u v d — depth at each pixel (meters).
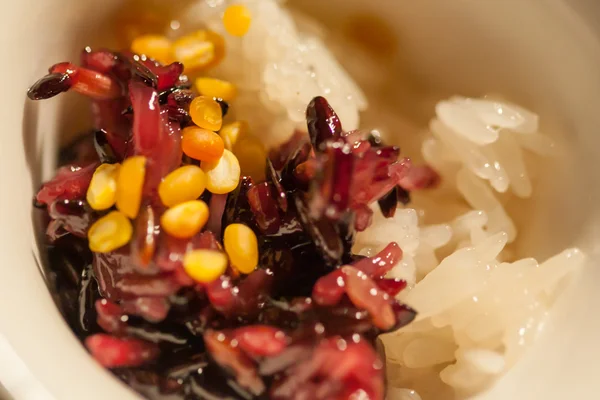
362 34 0.14
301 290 0.12
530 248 0.13
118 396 0.11
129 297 0.12
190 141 0.12
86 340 0.12
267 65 0.13
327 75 0.13
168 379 0.11
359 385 0.11
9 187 0.12
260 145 0.13
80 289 0.12
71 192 0.12
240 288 0.12
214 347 0.11
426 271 0.13
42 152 0.12
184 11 0.13
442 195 0.13
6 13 0.12
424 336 0.12
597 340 0.12
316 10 0.14
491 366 0.12
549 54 0.12
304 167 0.12
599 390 0.11
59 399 0.10
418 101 0.14
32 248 0.12
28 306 0.11
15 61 0.12
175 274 0.11
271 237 0.12
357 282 0.11
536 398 0.12
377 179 0.12
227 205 0.12
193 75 0.13
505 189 0.13
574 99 0.12
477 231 0.13
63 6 0.12
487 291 0.12
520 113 0.13
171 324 0.12
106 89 0.12
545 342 0.12
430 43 0.13
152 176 0.12
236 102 0.13
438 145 0.13
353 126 0.13
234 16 0.13
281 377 0.11
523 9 0.12
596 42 0.12
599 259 0.12
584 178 0.12
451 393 0.12
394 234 0.13
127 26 0.13
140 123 0.12
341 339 0.11
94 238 0.11
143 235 0.11
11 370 0.10
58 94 0.12
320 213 0.11
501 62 0.13
